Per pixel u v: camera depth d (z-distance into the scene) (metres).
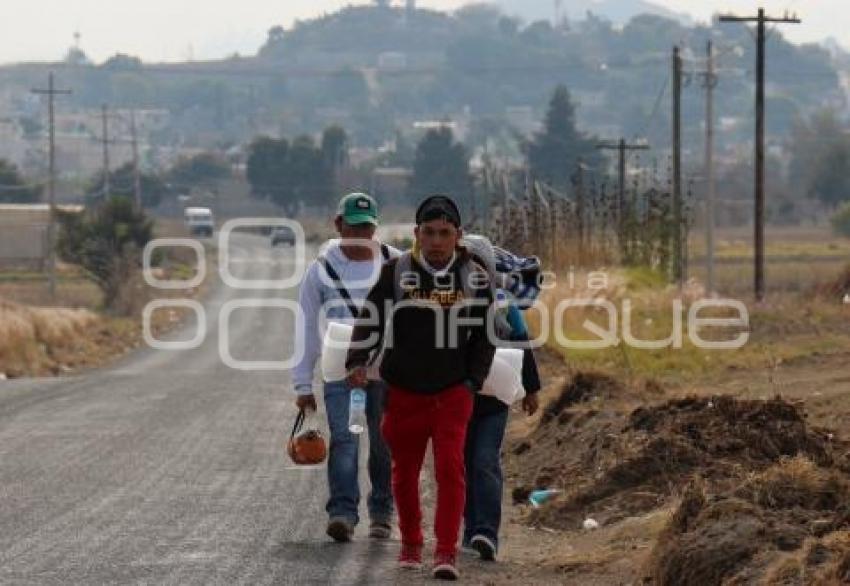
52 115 179.75
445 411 22.91
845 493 22.33
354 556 24.14
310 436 25.72
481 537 24.22
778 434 28.75
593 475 30.50
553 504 28.41
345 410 25.67
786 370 47.81
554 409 39.66
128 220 165.50
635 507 27.52
